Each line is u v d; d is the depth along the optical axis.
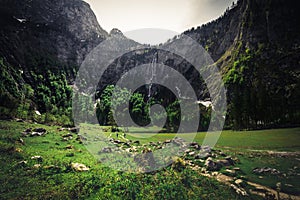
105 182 16.06
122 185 15.51
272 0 129.12
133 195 14.16
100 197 13.79
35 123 52.66
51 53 188.00
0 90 74.19
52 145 28.31
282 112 60.09
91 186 15.28
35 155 22.17
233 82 104.06
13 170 17.23
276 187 16.30
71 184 15.46
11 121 47.19
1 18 171.75
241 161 23.89
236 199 14.20
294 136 39.44
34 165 18.70
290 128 48.44
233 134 47.12
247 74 105.69
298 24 117.88
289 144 33.50
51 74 158.38
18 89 112.69
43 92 131.38
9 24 170.88
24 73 138.62
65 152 25.08
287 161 23.80
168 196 14.23
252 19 136.12
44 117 62.62
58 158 21.94
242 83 98.12
